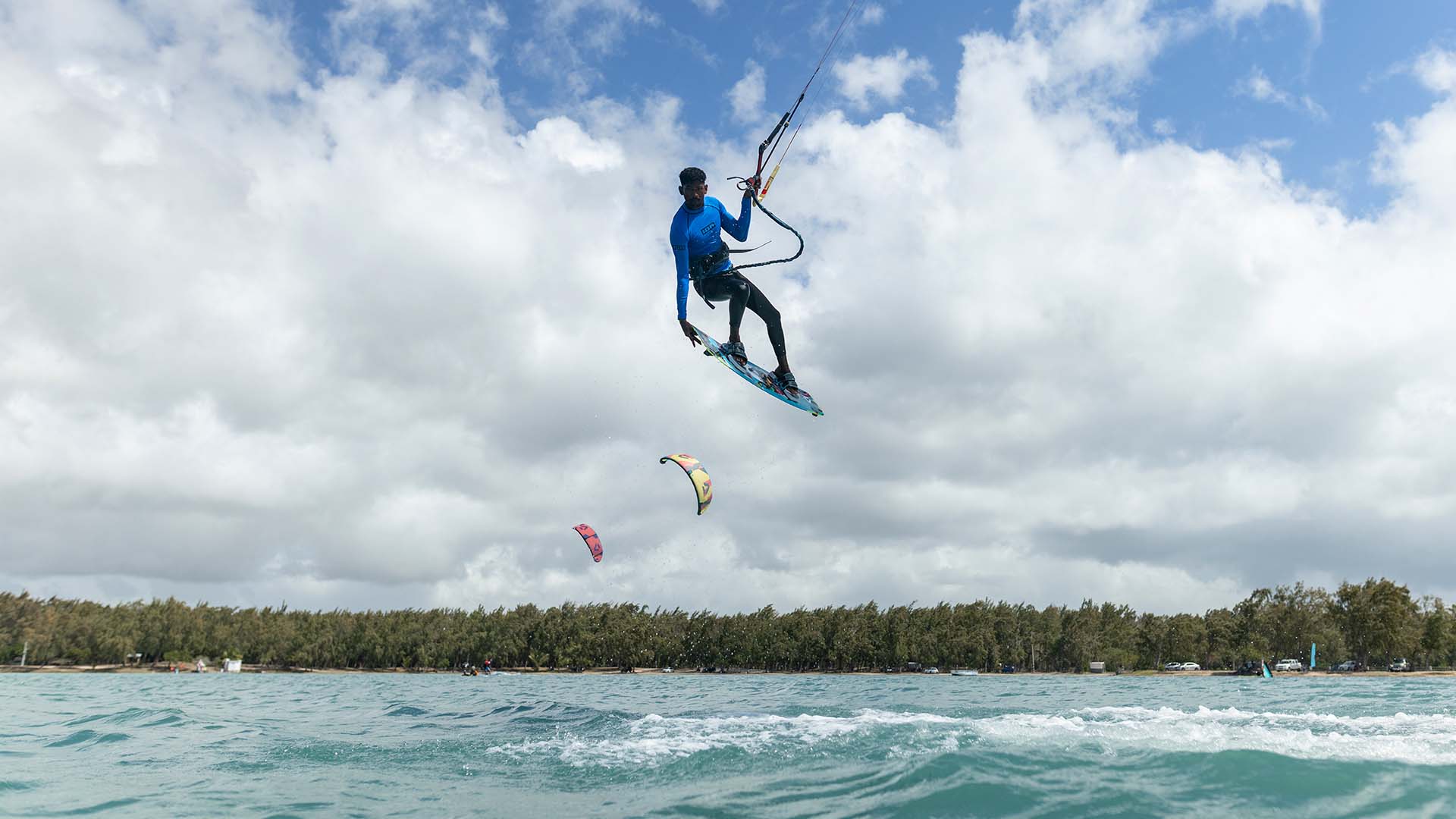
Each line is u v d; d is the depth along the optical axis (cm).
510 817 855
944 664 13275
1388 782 861
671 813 845
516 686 5847
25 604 14350
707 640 14175
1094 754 1053
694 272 1170
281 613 16012
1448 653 11325
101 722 2092
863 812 809
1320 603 11900
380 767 1211
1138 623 13650
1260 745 1102
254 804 955
